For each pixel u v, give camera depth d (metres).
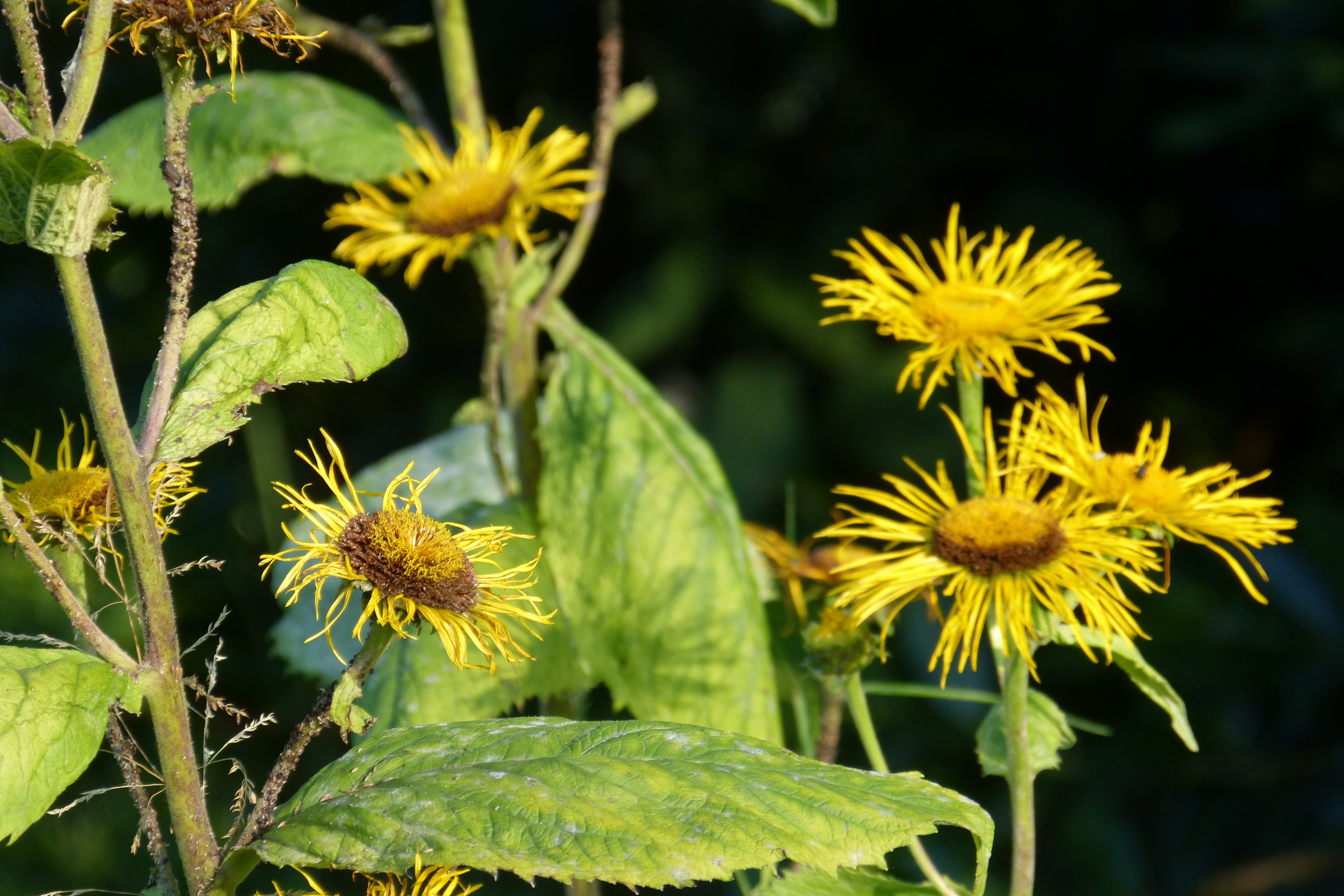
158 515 1.35
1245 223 3.66
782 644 1.54
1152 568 1.39
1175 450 3.70
